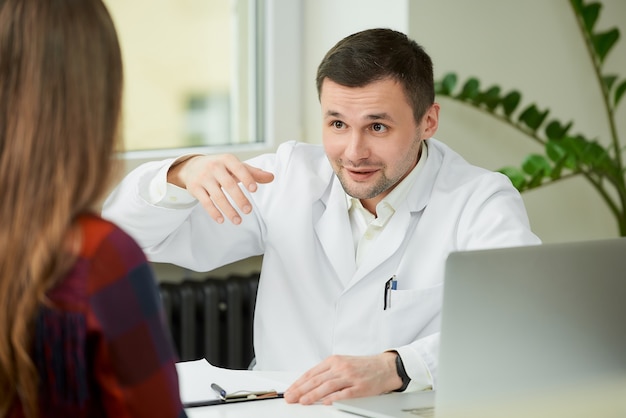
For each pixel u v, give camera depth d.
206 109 3.16
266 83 3.22
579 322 1.41
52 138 0.97
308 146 2.30
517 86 3.21
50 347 0.96
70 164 0.97
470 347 1.37
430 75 2.01
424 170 2.11
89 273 0.96
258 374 1.87
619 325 1.44
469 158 3.16
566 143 2.98
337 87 1.92
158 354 1.00
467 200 2.08
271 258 2.19
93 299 0.96
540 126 3.07
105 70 1.01
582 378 1.42
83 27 0.99
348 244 2.10
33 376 0.96
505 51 3.16
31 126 0.96
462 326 1.36
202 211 2.19
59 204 0.96
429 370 1.72
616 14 3.43
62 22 0.98
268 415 1.58
